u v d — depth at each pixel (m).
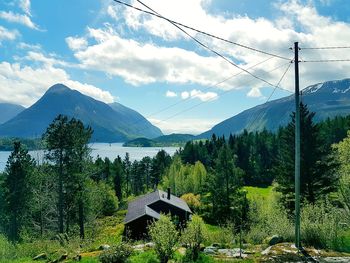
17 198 60.84
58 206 51.75
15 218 61.53
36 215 62.75
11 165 61.44
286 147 47.72
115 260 16.05
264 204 48.84
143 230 45.09
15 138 62.72
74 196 50.50
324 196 42.56
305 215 19.67
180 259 16.00
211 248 18.72
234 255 16.80
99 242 27.45
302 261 14.84
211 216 68.00
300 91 17.78
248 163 118.00
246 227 33.84
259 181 115.88
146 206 50.25
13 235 59.09
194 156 143.12
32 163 62.09
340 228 19.42
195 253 16.02
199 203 77.69
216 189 68.00
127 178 145.25
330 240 17.41
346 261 14.69
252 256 16.33
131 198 128.88
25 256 26.27
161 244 15.76
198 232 16.78
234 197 66.44
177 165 122.31
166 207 52.62
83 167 50.91
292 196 45.25
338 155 51.75
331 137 117.06
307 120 45.28
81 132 50.62
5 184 62.41
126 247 16.61
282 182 47.00
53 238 48.22
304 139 44.75
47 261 22.12
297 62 17.47
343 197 22.36
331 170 43.91
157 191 60.44
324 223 18.30
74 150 49.91
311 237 17.81
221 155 71.19
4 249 25.84
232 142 135.50
